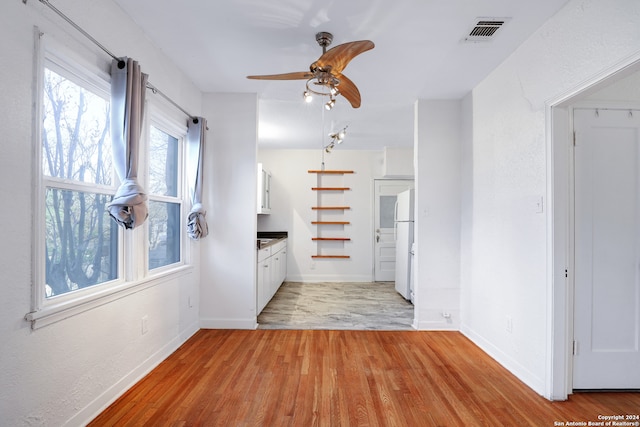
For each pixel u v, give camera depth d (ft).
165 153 9.61
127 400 6.77
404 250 16.35
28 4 4.73
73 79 5.91
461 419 6.28
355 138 17.95
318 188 20.85
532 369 7.59
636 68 5.26
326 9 6.82
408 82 10.36
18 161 4.64
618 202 7.30
